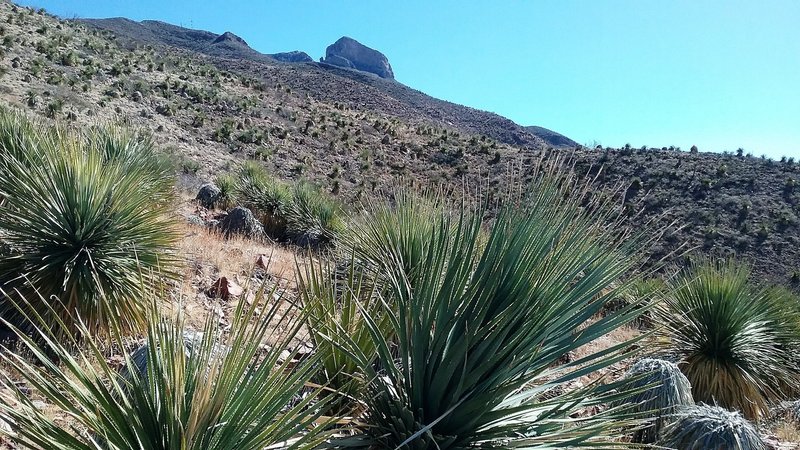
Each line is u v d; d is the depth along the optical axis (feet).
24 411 8.41
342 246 23.41
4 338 16.43
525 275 9.74
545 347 9.77
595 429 9.41
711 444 15.19
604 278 10.28
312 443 8.19
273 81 294.25
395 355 13.60
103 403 8.03
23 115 27.27
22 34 140.05
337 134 170.81
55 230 17.89
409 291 10.36
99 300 17.22
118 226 19.13
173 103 142.41
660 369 17.40
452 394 9.46
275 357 8.97
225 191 55.98
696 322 23.59
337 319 11.98
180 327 9.40
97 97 119.24
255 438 8.10
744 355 23.18
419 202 21.61
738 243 102.94
